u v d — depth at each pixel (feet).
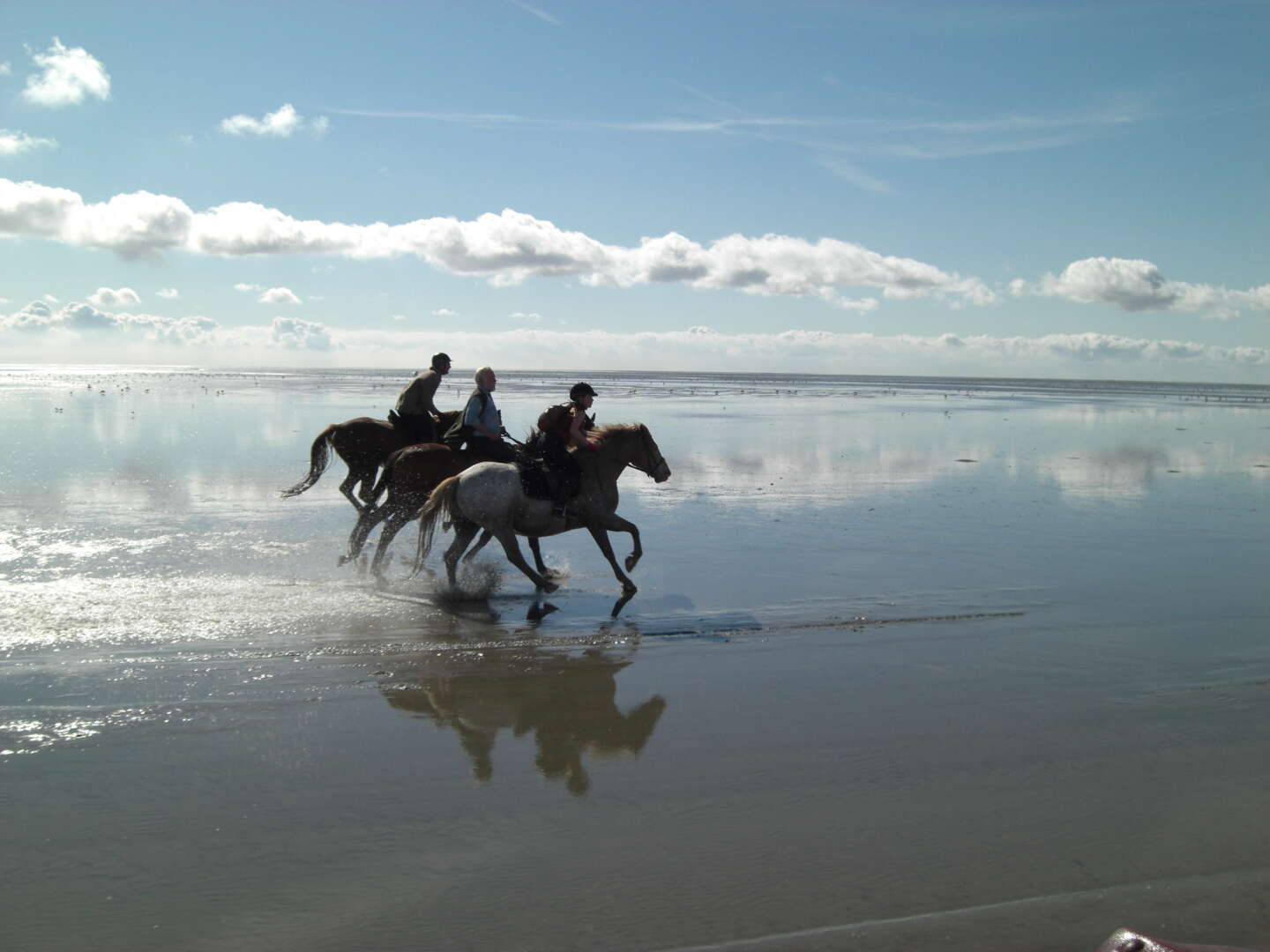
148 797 17.34
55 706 21.57
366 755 19.45
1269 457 79.97
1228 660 25.99
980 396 260.21
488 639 27.63
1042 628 28.91
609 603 31.91
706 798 17.69
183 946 12.98
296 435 87.51
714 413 140.05
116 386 223.92
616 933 13.35
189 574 34.45
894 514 49.29
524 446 33.91
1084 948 13.03
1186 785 18.35
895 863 15.37
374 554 39.45
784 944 13.03
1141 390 383.65
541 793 17.78
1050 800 17.66
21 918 13.52
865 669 25.25
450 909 13.94
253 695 22.74
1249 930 13.56
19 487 53.67
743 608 31.14
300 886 14.51
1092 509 50.90
